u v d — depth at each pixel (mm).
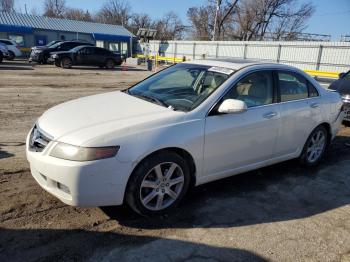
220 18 49844
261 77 4262
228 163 3930
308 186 4512
